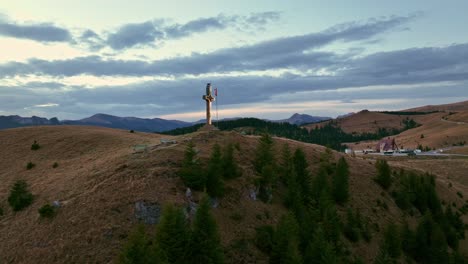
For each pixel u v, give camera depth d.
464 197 92.81
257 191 50.66
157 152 52.97
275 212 48.38
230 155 50.47
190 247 31.42
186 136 68.75
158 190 41.16
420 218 66.50
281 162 66.56
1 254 35.38
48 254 33.50
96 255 32.53
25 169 64.19
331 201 51.97
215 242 32.16
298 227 42.12
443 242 57.09
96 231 35.28
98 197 40.78
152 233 35.75
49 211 39.62
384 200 69.06
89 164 58.88
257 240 40.25
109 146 73.44
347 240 51.38
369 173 78.75
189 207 40.06
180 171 44.75
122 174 45.56
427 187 74.44
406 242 56.78
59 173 57.66
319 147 97.31
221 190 43.91
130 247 26.98
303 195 54.78
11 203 46.56
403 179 77.81
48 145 77.12
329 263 36.62
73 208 39.81
